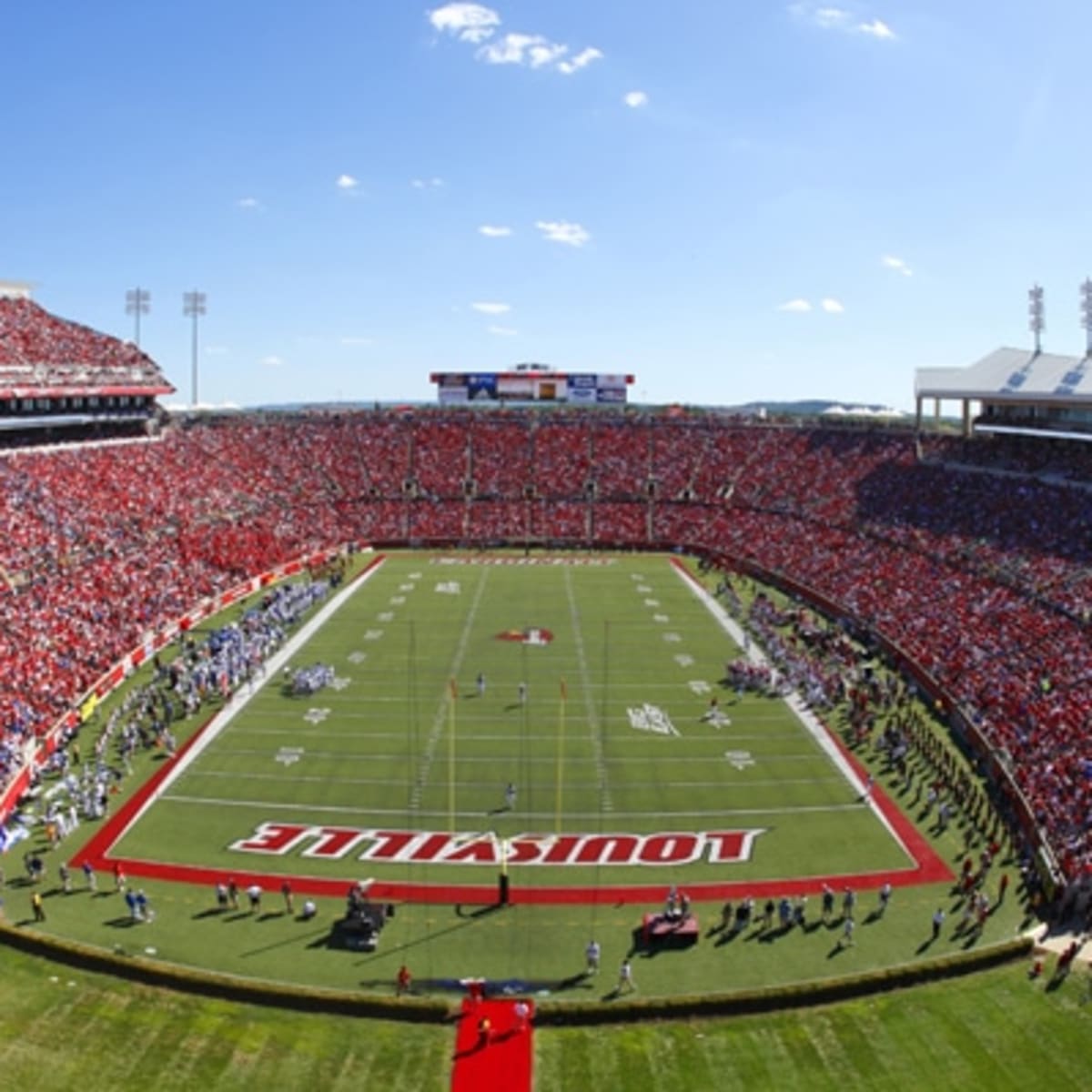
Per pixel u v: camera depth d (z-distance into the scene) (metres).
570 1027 22.59
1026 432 68.44
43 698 39.81
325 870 29.56
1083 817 29.66
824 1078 20.94
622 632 55.12
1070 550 53.84
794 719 42.03
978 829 32.28
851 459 83.06
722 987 24.05
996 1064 21.33
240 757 37.62
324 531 79.06
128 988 23.52
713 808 33.72
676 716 42.19
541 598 63.50
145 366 81.56
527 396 103.25
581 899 28.17
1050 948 25.53
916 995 23.67
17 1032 21.75
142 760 37.38
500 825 32.38
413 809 33.44
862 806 33.97
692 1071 21.14
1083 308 68.69
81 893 28.22
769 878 29.36
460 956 25.30
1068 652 42.19
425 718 41.75
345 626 56.38
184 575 59.97
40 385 66.38
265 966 24.75
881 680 47.22
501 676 47.25
